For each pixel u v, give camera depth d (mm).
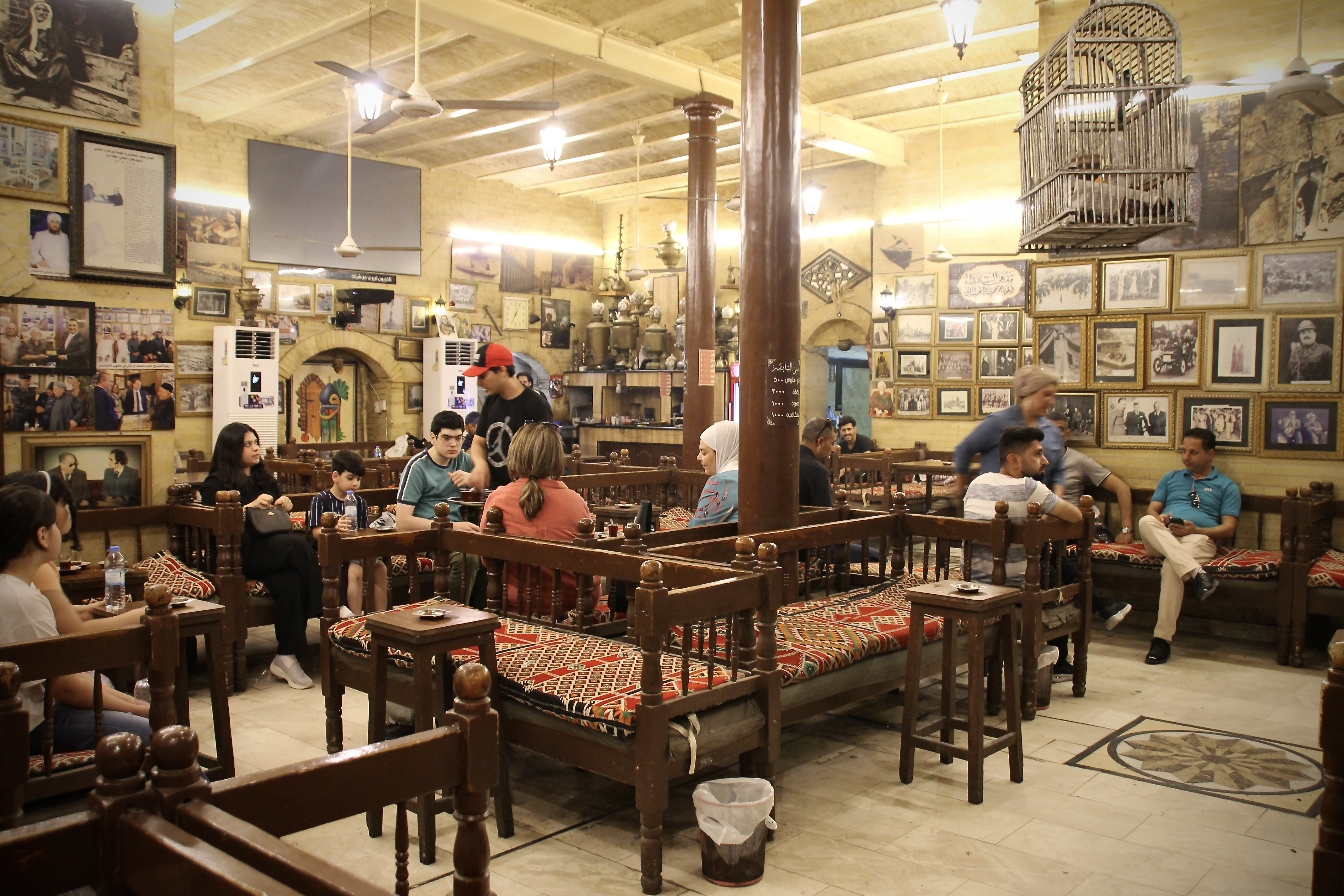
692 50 11023
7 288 5816
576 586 4465
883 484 10633
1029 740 4578
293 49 11039
